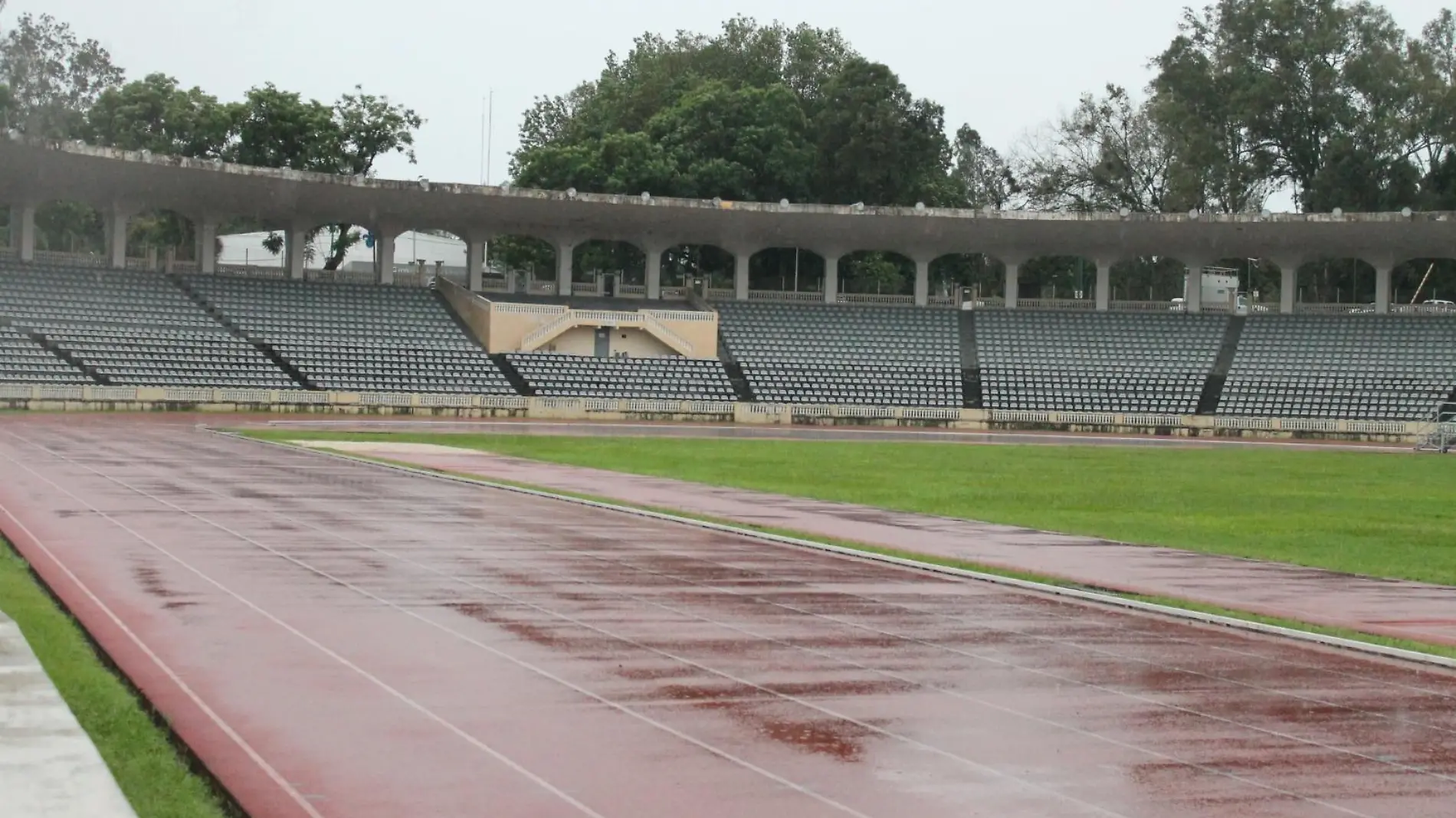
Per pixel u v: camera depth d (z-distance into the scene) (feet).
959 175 399.85
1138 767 35.40
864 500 110.63
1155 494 125.59
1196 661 49.34
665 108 355.15
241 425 192.13
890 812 31.30
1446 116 320.09
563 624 52.19
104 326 239.30
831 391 274.57
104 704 38.29
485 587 59.93
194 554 66.69
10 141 226.38
